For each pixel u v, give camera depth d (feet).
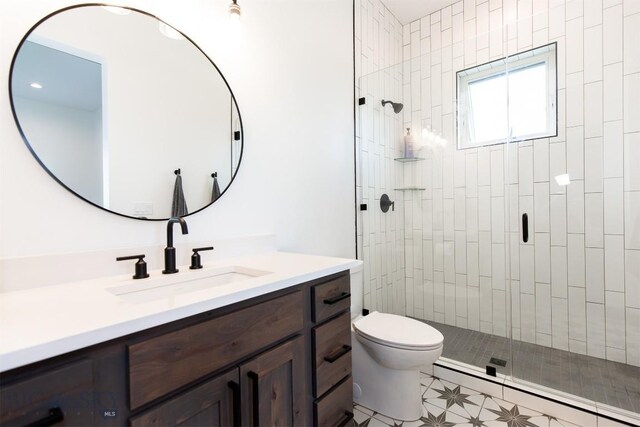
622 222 6.20
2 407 1.50
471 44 7.81
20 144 2.80
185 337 2.24
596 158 6.39
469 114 7.83
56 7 3.05
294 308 3.20
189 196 4.07
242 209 4.74
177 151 3.96
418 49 8.89
